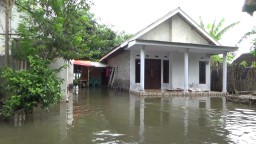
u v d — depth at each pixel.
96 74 26.14
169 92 16.91
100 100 13.81
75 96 15.71
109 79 24.42
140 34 17.41
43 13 9.34
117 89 21.22
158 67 19.66
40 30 9.49
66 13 9.91
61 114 9.34
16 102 7.57
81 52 10.51
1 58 10.05
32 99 7.89
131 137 6.40
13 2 8.66
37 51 9.47
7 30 8.55
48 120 8.25
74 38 9.79
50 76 8.20
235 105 12.38
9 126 7.35
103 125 7.71
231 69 18.81
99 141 6.03
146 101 13.59
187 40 19.16
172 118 8.92
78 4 10.02
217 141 6.12
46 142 5.92
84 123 7.94
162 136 6.52
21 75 7.84
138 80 18.91
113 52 20.81
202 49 17.86
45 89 7.78
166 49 18.42
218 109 11.07
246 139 6.30
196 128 7.44
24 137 6.29
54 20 9.42
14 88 7.71
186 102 13.35
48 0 9.46
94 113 9.73
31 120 8.16
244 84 17.53
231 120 8.66
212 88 20.73
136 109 10.84
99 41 11.94
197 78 20.06
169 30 18.88
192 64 20.00
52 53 10.02
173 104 12.52
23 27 9.36
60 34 9.49
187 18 18.50
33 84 7.75
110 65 24.42
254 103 12.70
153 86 19.50
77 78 25.89
